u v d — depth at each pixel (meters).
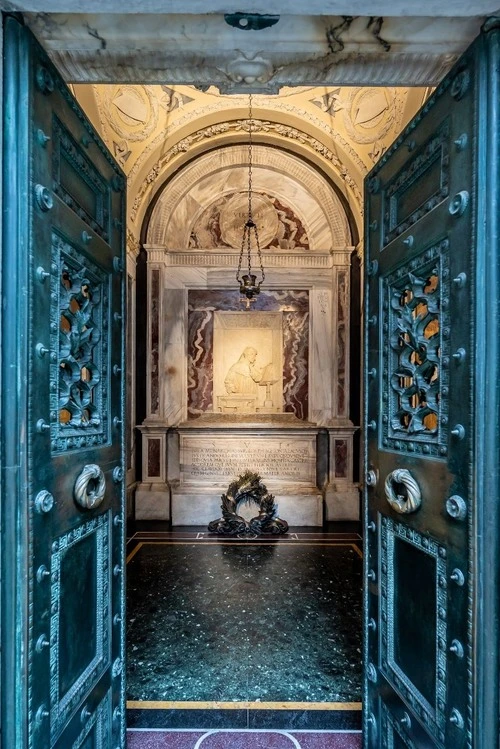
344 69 1.41
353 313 5.84
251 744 1.92
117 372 1.79
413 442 1.45
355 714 2.12
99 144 1.65
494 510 1.06
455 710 1.16
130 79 1.47
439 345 1.31
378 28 1.23
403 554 1.51
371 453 1.78
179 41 1.27
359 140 4.89
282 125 5.27
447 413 1.25
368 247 1.88
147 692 2.27
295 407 5.84
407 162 1.54
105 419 1.67
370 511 1.78
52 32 1.24
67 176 1.38
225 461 5.64
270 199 5.94
